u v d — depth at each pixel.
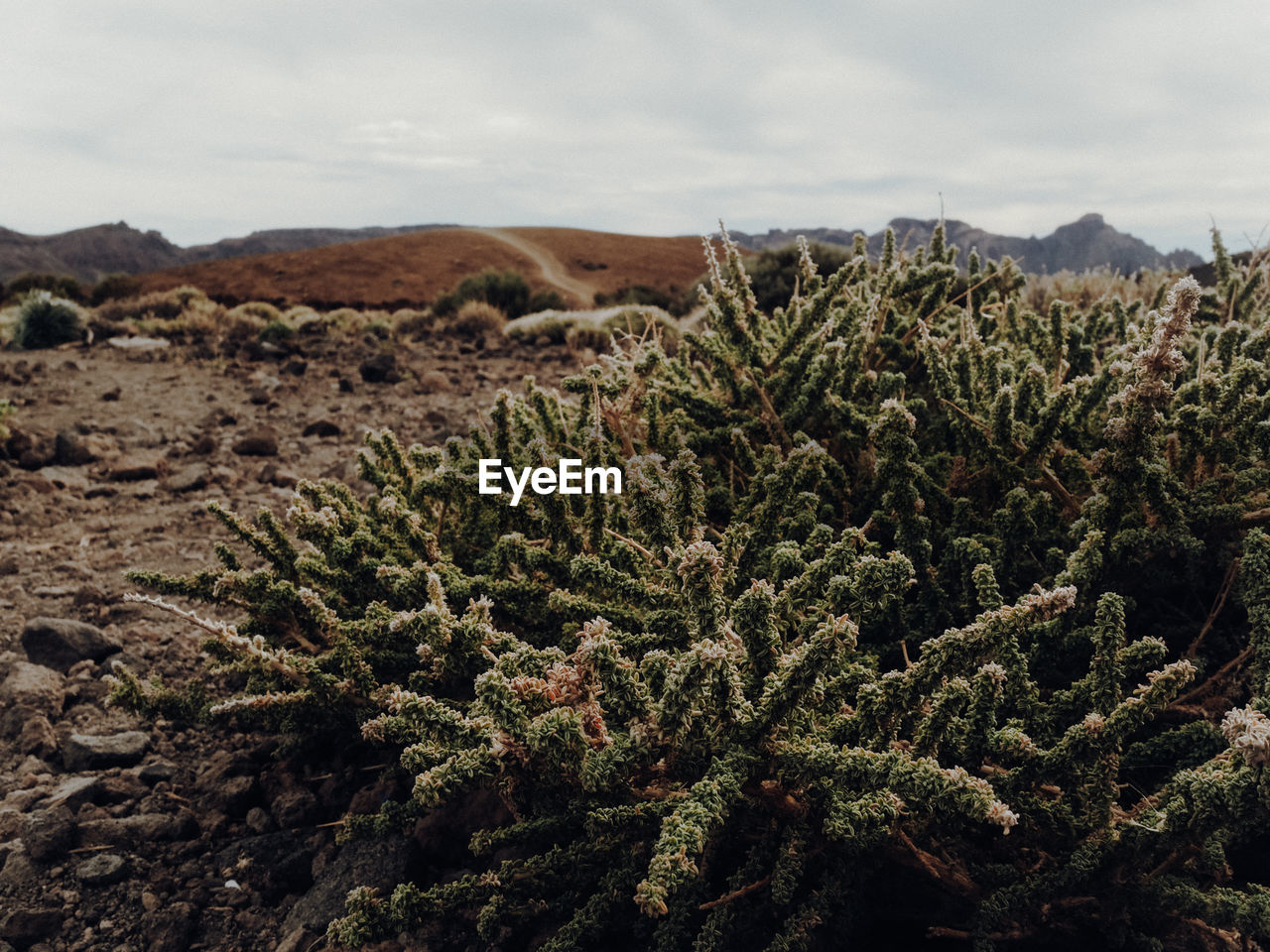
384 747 2.57
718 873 1.91
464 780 1.56
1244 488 2.25
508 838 1.89
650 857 1.76
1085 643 2.01
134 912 2.25
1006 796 1.61
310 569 2.48
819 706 1.65
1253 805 1.34
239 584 2.44
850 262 2.92
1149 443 2.04
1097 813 1.57
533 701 1.58
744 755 1.50
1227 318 3.71
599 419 2.54
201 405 8.44
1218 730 1.77
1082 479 2.46
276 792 2.68
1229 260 3.78
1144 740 2.01
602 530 2.27
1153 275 5.82
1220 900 1.44
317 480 5.98
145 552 4.72
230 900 2.30
